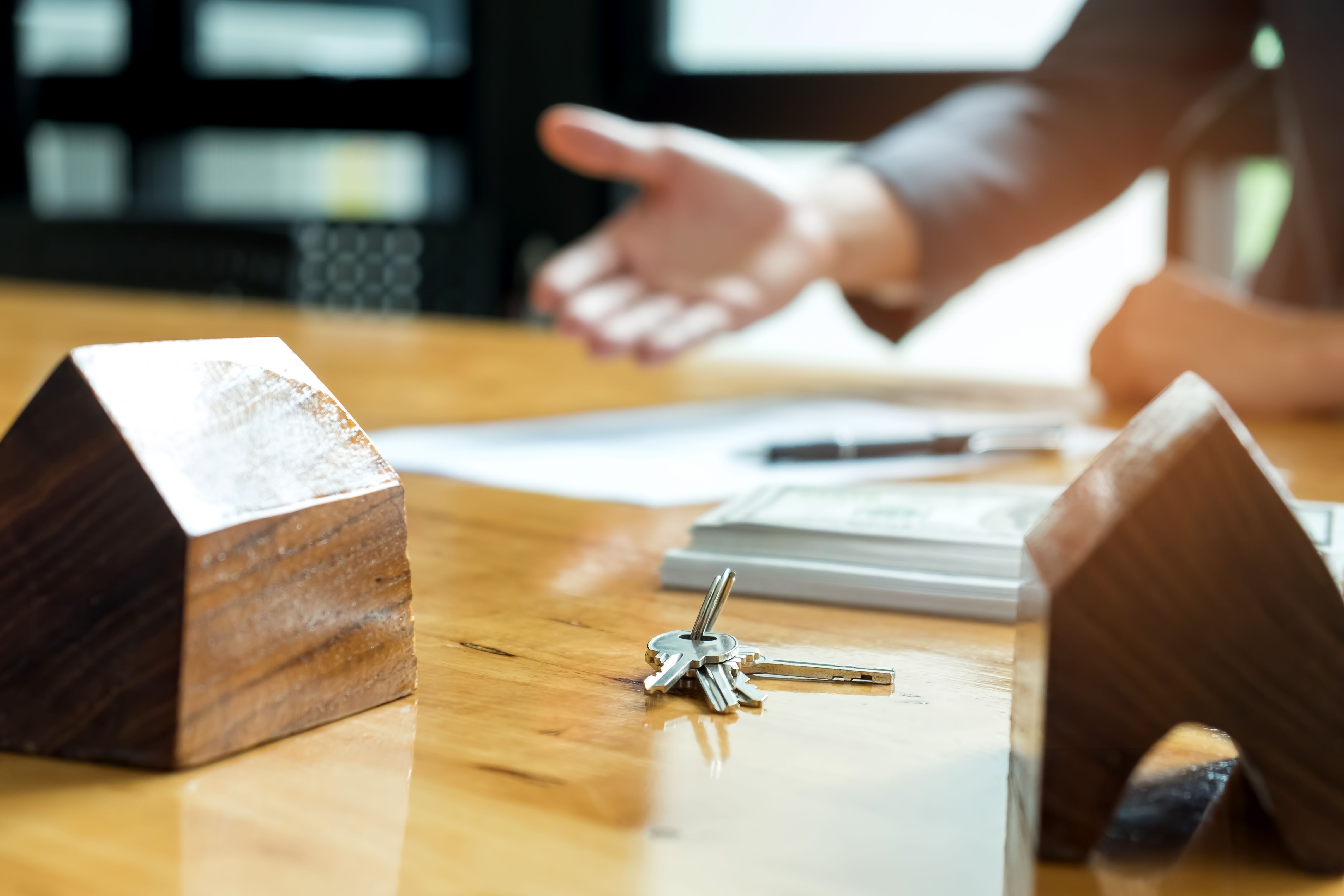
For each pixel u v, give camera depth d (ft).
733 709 1.09
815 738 1.03
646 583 1.53
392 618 1.09
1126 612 0.80
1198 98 3.99
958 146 3.65
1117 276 6.83
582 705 1.09
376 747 0.99
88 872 0.77
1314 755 0.80
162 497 0.91
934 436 2.44
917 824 0.87
